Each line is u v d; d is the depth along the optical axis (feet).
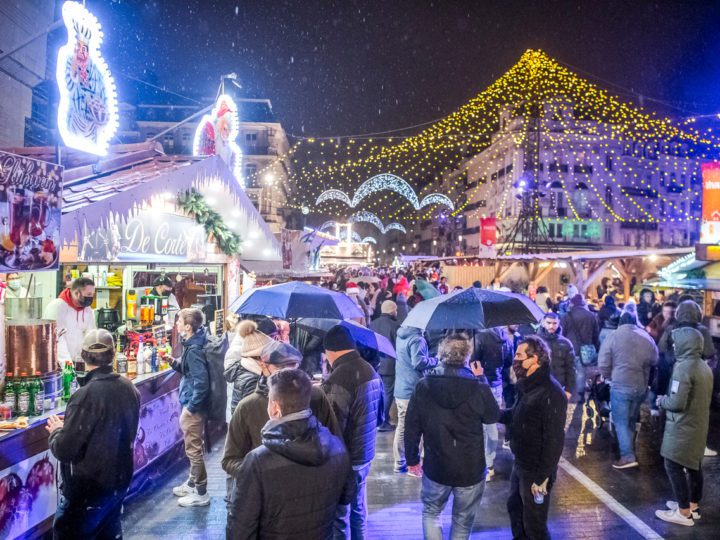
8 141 37.50
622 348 20.34
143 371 19.15
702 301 37.09
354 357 12.87
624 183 169.99
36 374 13.87
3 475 12.35
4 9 36.24
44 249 14.37
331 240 85.51
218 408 16.93
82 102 17.39
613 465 20.75
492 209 188.44
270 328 16.49
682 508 16.01
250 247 34.19
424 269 93.86
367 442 12.77
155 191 19.90
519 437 12.64
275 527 7.55
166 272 29.30
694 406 15.78
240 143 159.22
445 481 12.05
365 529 13.12
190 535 15.20
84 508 11.27
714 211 34.96
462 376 12.11
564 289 72.64
